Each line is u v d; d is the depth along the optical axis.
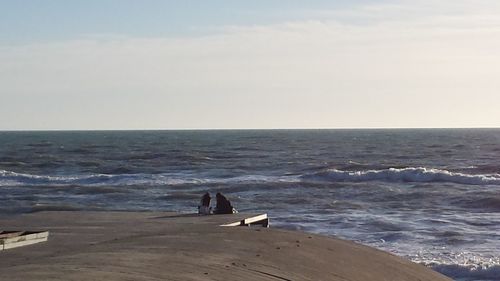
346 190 53.16
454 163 80.88
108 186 56.47
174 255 13.48
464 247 29.52
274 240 15.85
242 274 12.27
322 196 49.78
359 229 34.38
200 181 61.03
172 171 73.19
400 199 48.00
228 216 22.39
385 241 30.94
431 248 29.20
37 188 55.50
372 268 14.38
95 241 16.19
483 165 75.00
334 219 37.69
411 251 28.50
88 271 11.57
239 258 13.56
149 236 16.59
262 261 13.49
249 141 164.25
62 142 161.25
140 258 13.05
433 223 36.28
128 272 11.62
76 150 117.81
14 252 14.75
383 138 182.50
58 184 59.78
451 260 26.47
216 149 121.12
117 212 24.53
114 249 14.38
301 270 13.20
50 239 16.83
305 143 148.25
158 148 125.50
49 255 14.09
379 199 48.16
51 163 83.75
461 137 184.25
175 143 151.88
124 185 57.50
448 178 60.72
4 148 126.00
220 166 78.88
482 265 25.14
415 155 98.50
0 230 18.33
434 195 49.41
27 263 12.99
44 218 22.16
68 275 11.16
